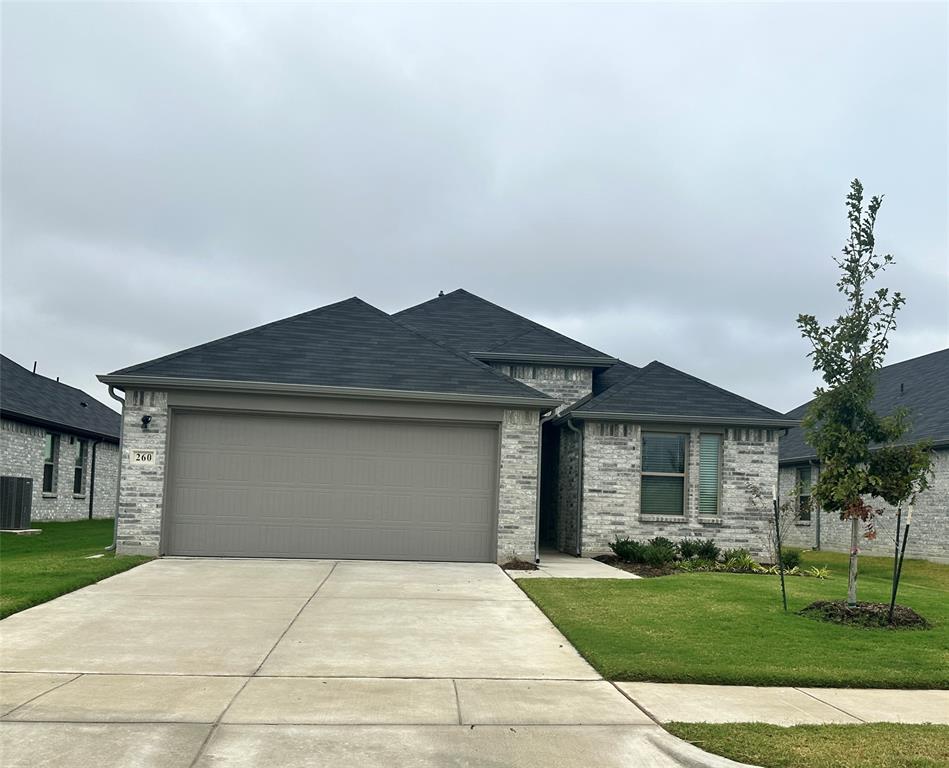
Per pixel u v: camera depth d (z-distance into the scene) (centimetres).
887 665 780
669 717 626
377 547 1473
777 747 554
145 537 1426
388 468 1485
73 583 1112
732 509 1762
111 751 531
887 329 1022
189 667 738
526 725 604
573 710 641
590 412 1736
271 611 988
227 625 909
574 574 1375
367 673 733
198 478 1451
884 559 2061
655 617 980
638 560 1581
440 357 1597
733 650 823
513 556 1486
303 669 739
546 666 773
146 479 1433
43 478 2573
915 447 998
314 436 1475
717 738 570
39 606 991
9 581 1123
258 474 1460
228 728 580
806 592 1190
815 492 1040
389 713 623
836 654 818
